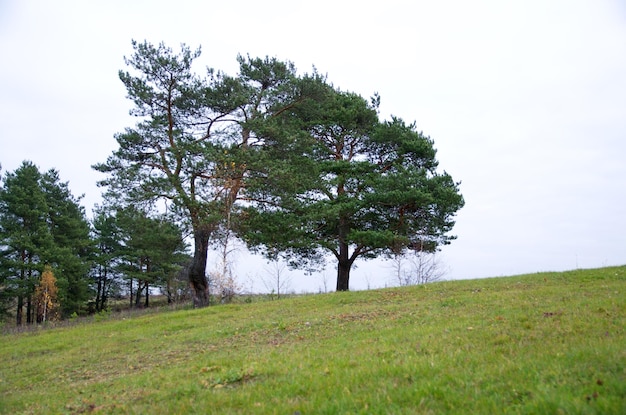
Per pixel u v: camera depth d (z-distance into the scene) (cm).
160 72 2359
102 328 1875
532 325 938
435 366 674
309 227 2727
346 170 2800
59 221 4103
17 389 1047
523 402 496
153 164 2348
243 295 2873
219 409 608
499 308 1246
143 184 2200
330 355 876
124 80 2353
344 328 1263
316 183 2641
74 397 849
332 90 2855
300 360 852
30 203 3700
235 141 2406
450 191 2641
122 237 4806
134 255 4675
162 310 2509
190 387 742
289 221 2531
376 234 2606
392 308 1537
